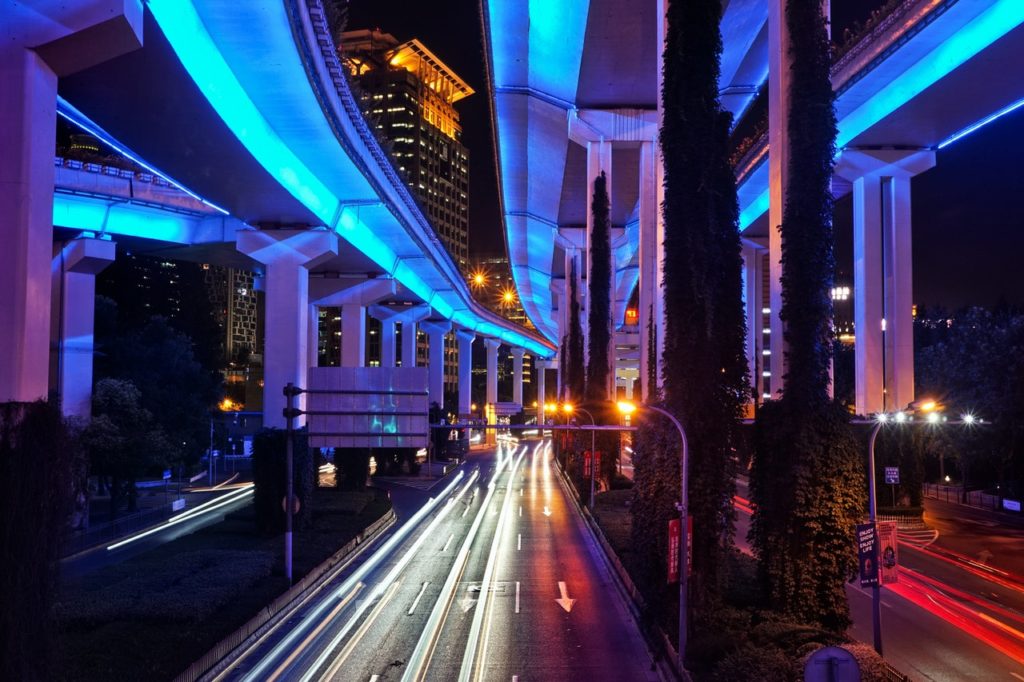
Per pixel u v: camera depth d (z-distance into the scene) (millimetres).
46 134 21984
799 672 19250
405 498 70312
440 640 27188
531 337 170875
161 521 54531
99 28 21891
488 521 56375
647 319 63312
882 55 44125
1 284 20453
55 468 17891
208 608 27047
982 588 35438
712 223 28641
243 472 90375
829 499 25266
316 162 47094
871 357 57469
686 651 23828
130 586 30562
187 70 28875
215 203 49875
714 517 26703
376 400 34812
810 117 26844
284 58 32781
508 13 51000
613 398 70750
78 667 21469
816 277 26219
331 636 27672
